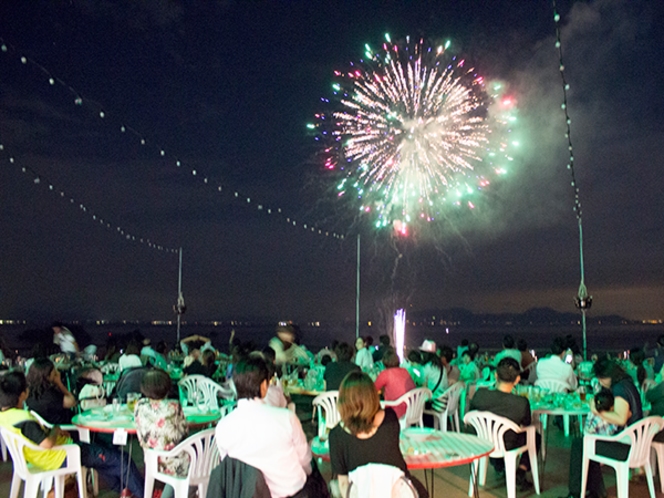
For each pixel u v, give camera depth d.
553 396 7.25
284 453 3.68
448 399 8.09
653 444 6.03
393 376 7.37
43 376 5.81
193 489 5.17
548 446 8.39
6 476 6.77
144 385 4.92
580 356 11.80
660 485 6.33
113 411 6.05
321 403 7.28
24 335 23.22
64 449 5.16
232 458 3.70
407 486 3.33
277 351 11.52
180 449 4.74
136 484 5.54
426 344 10.70
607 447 5.56
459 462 4.17
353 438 3.63
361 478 3.40
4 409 5.16
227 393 8.26
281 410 3.80
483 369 11.62
